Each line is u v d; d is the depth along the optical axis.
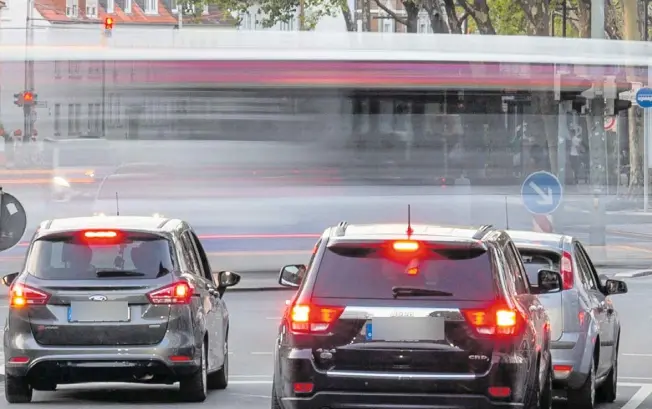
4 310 37.69
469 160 45.62
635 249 57.88
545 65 46.03
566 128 46.91
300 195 44.47
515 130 46.06
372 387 15.34
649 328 33.88
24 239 44.75
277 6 100.62
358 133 44.41
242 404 21.14
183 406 20.83
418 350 15.34
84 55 43.41
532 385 15.95
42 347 20.20
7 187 44.41
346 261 15.67
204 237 44.59
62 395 22.25
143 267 20.48
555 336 20.00
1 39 43.22
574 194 48.00
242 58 43.69
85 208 44.56
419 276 15.55
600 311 21.41
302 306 15.52
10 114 43.72
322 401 15.41
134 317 20.31
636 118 67.25
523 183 46.62
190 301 20.59
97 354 20.19
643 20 97.88
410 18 85.31
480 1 75.44
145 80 43.53
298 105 44.16
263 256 44.78
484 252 15.67
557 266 20.70
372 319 15.38
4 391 22.56
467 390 15.29
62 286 20.27
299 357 15.43
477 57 45.41
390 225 16.50
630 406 21.94
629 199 63.91
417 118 45.03
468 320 15.36
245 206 44.44
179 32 43.66
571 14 128.50
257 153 44.16
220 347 22.95
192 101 43.81
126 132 43.94
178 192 44.44
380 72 44.50
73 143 43.97
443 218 45.28
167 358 20.30
